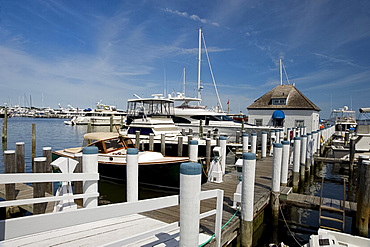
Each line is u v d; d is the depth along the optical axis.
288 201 7.04
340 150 15.59
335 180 13.08
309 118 26.41
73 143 26.75
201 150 12.15
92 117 48.62
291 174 10.32
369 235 6.68
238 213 5.32
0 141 26.91
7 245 3.08
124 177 9.82
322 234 5.18
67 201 3.79
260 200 6.32
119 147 10.99
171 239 3.65
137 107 15.05
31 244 3.15
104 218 2.34
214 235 3.99
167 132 14.03
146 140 13.12
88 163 3.30
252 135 12.70
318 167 16.98
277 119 27.70
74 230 3.66
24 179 2.37
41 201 2.66
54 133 37.94
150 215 4.87
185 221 2.66
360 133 14.34
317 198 7.11
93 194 3.17
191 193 2.64
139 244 3.46
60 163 3.56
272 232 6.84
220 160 8.08
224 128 19.11
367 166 5.46
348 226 7.30
